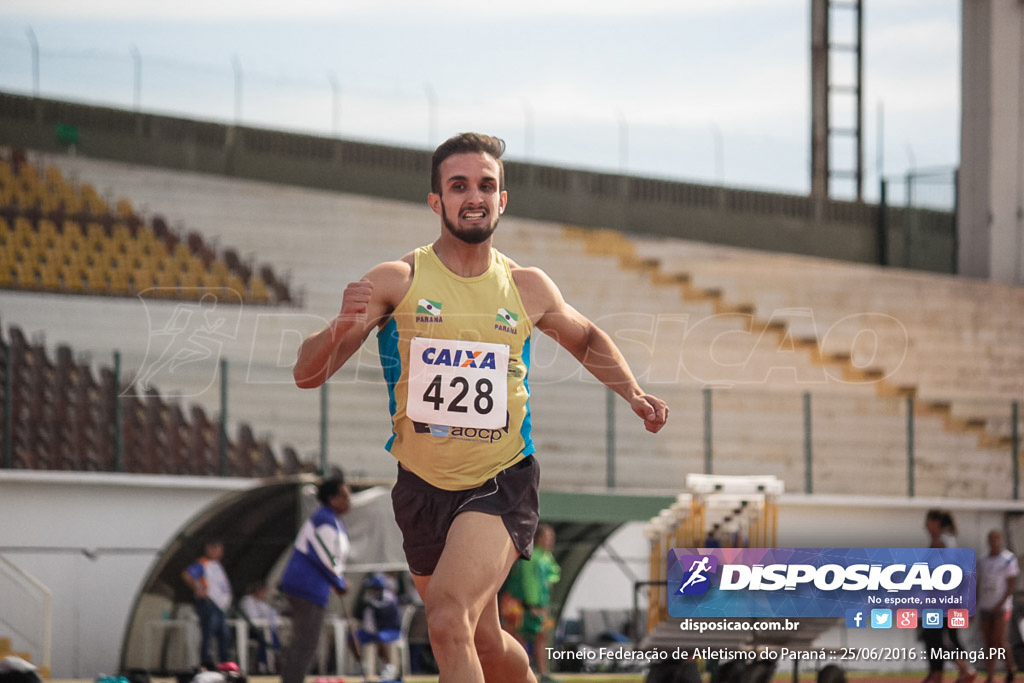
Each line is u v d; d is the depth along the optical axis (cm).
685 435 7088
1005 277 8675
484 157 1483
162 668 4631
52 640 5303
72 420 5741
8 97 7425
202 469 5878
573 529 5503
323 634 4591
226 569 4816
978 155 8794
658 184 8719
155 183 7400
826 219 9156
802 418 7425
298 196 7625
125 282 7031
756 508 3834
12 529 5312
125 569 5494
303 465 6131
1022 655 4638
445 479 1468
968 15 8862
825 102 9638
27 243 6969
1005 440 7769
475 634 1524
